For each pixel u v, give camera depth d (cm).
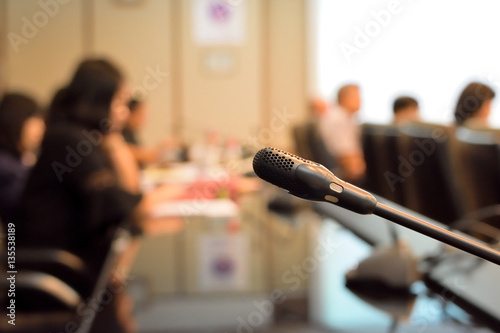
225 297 117
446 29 577
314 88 666
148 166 383
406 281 113
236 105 673
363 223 199
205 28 667
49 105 207
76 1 653
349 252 155
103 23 659
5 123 229
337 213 219
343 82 649
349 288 119
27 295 143
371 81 605
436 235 54
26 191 196
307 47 666
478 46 566
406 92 595
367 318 97
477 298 107
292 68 671
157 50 665
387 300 109
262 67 672
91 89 204
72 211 196
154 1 660
